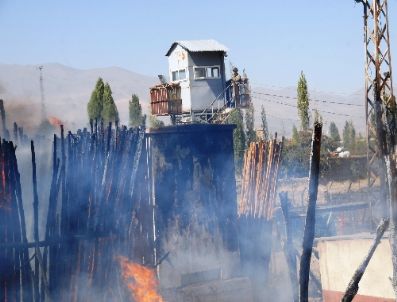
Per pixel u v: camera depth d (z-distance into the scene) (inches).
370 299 742.5
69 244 503.5
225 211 629.9
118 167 526.3
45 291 489.1
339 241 781.9
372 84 912.3
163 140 605.3
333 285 792.9
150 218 591.8
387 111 595.5
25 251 485.7
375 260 738.8
